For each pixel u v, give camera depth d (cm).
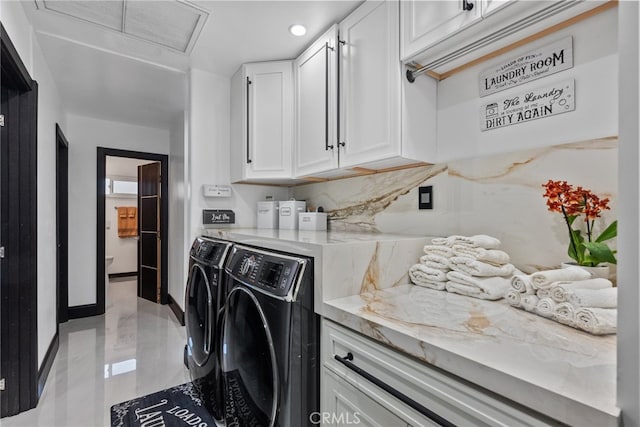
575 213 108
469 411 67
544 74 123
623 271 49
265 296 118
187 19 180
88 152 352
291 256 123
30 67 182
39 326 201
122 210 575
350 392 98
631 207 48
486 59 140
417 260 141
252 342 125
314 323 113
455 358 68
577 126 114
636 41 48
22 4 165
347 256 116
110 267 563
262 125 230
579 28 114
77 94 287
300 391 109
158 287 399
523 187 128
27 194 183
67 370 224
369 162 160
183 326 313
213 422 166
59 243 322
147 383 207
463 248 123
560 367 62
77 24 184
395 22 145
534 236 125
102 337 285
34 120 187
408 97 147
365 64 161
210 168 252
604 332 78
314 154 198
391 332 83
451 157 154
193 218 244
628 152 49
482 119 142
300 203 237
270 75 228
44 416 173
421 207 169
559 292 89
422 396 77
